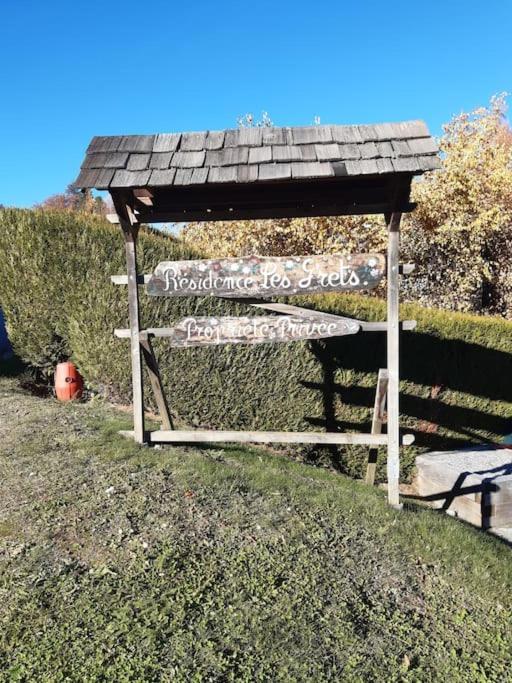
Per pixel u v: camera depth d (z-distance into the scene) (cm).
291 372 711
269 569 377
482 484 592
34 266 770
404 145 467
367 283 500
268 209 540
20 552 370
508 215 1248
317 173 454
